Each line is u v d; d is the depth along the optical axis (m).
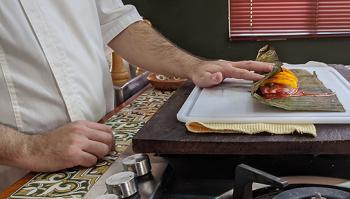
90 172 0.50
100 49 0.74
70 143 0.51
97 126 0.56
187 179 0.44
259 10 1.60
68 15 0.66
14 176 0.59
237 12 1.58
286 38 1.51
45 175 0.50
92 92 0.69
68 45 0.65
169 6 1.50
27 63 0.60
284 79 0.59
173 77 0.83
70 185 0.47
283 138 0.45
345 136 0.44
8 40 0.58
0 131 0.52
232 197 0.38
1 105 0.59
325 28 1.58
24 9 0.59
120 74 0.98
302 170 0.43
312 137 0.44
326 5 1.56
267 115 0.50
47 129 0.62
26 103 0.60
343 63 1.52
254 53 1.52
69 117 0.64
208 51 1.54
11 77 0.59
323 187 0.36
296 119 0.48
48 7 0.63
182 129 0.50
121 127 0.68
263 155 0.46
